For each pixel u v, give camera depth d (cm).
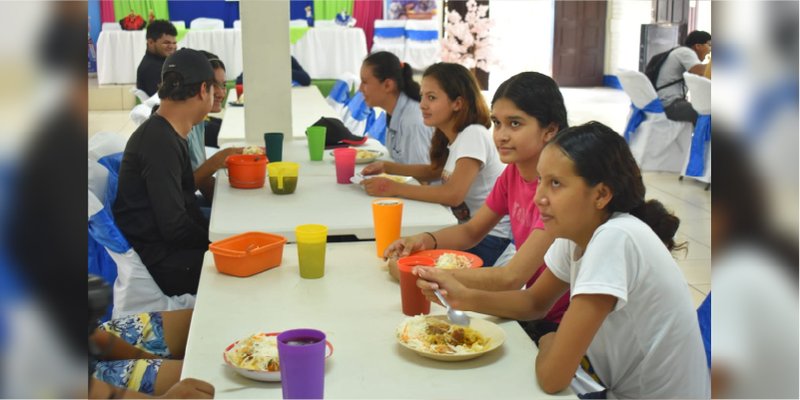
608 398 149
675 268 140
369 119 548
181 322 194
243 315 157
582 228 141
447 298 155
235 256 179
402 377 129
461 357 133
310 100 570
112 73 970
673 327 139
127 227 243
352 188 273
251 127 394
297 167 263
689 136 612
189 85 252
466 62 810
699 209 507
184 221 244
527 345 143
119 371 168
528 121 189
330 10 1011
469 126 262
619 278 131
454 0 1021
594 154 136
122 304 230
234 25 991
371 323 153
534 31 1184
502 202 214
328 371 130
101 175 243
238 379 129
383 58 333
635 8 1178
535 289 163
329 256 200
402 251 194
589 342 127
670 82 630
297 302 165
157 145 240
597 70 1248
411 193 254
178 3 1005
